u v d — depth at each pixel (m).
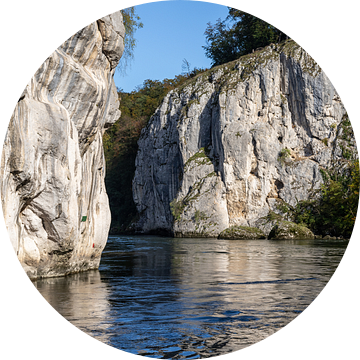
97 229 16.47
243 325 8.16
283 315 8.94
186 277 14.60
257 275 15.17
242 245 33.75
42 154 11.81
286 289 12.10
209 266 18.23
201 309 9.48
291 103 52.81
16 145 10.41
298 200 49.62
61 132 12.41
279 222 45.34
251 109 53.09
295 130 52.56
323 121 51.28
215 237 50.47
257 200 51.06
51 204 12.31
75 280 13.34
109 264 19.05
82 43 14.15
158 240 42.81
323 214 46.53
